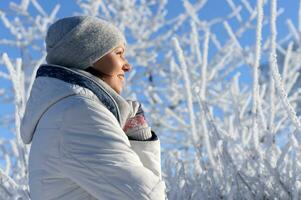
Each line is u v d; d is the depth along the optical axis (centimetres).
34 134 133
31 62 739
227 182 233
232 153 252
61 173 125
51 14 859
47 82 133
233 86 273
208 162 247
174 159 258
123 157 123
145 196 120
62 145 124
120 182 120
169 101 798
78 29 139
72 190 125
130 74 818
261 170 230
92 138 124
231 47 685
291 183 219
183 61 250
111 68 143
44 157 126
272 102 239
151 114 772
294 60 728
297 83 723
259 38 242
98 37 140
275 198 225
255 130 236
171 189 232
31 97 137
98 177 121
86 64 140
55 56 141
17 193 235
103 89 133
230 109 683
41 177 127
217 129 247
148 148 144
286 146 219
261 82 695
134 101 151
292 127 212
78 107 125
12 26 813
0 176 241
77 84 131
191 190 238
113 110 133
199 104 243
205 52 280
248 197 225
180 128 709
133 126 144
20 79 259
